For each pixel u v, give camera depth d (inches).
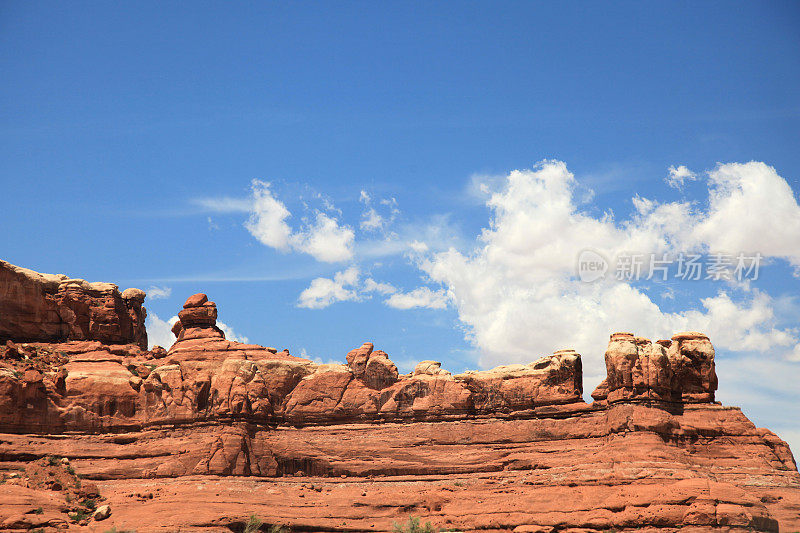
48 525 3474.4
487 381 4180.6
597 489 3494.1
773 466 3666.3
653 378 3774.6
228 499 3762.3
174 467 4040.4
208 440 4111.7
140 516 3617.1
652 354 3804.1
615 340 3897.6
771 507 3444.9
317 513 3720.5
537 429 3983.8
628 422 3710.6
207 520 3548.2
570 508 3437.5
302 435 4252.0
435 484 3929.6
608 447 3703.3
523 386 4114.2
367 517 3708.2
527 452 3905.0
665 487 3341.5
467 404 4146.2
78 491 3806.6
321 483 4050.2
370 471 4087.1
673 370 3892.7
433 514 3683.6
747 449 3715.6
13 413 4158.5
